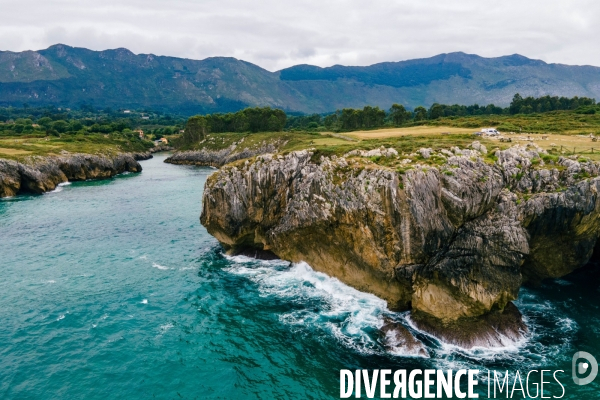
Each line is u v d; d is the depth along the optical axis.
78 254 54.25
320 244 44.28
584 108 130.50
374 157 43.53
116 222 70.12
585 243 41.53
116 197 92.88
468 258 36.25
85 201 88.38
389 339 33.31
